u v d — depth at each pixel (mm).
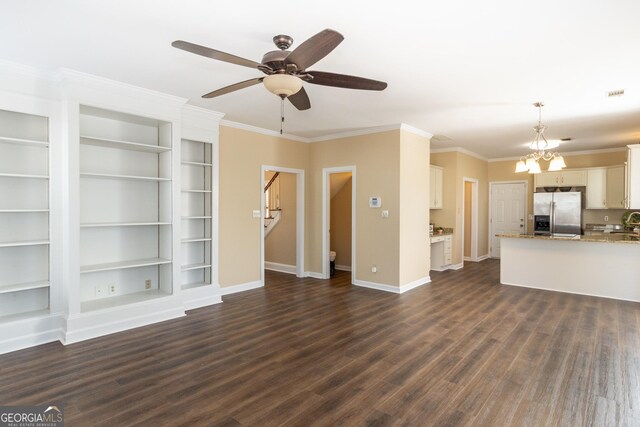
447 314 4281
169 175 4160
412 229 5699
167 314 4062
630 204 5293
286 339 3486
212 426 2111
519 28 2455
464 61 3014
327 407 2312
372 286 5672
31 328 3287
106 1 2152
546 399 2412
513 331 3695
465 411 2271
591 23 2383
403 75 3334
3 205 3320
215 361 2986
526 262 5754
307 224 6555
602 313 4324
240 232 5395
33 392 2486
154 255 4383
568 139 6355
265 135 5734
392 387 2566
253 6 2193
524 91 3793
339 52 2842
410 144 5625
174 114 4109
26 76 3236
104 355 3092
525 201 8266
